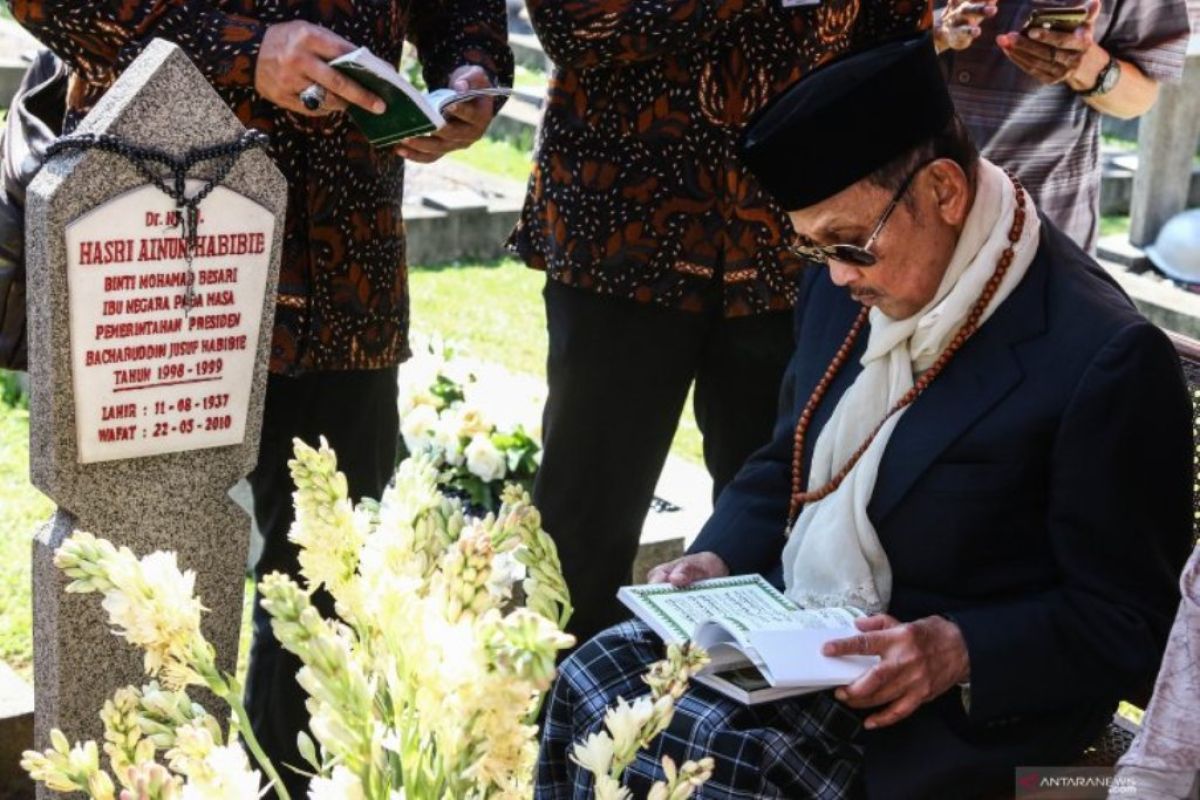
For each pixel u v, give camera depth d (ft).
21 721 11.84
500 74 11.62
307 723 11.34
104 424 9.23
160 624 5.81
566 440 12.23
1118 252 27.09
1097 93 14.30
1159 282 25.94
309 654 5.65
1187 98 26.68
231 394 9.62
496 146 34.71
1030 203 9.15
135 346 9.20
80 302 8.93
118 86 8.92
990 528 8.80
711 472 12.75
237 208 9.28
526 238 12.40
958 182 8.69
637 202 11.68
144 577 5.82
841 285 8.96
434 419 15.06
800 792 8.59
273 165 9.32
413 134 9.94
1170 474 8.61
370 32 10.75
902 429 9.02
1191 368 10.34
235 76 10.09
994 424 8.74
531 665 5.41
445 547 6.17
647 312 11.84
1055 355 8.74
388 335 11.22
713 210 11.66
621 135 11.62
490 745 5.58
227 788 5.66
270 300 9.60
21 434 18.76
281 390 10.89
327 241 10.76
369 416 11.33
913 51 8.56
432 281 26.96
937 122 8.64
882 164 8.57
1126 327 8.67
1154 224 27.32
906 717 8.69
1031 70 13.38
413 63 31.19
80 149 8.79
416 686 5.77
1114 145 35.63
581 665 9.32
